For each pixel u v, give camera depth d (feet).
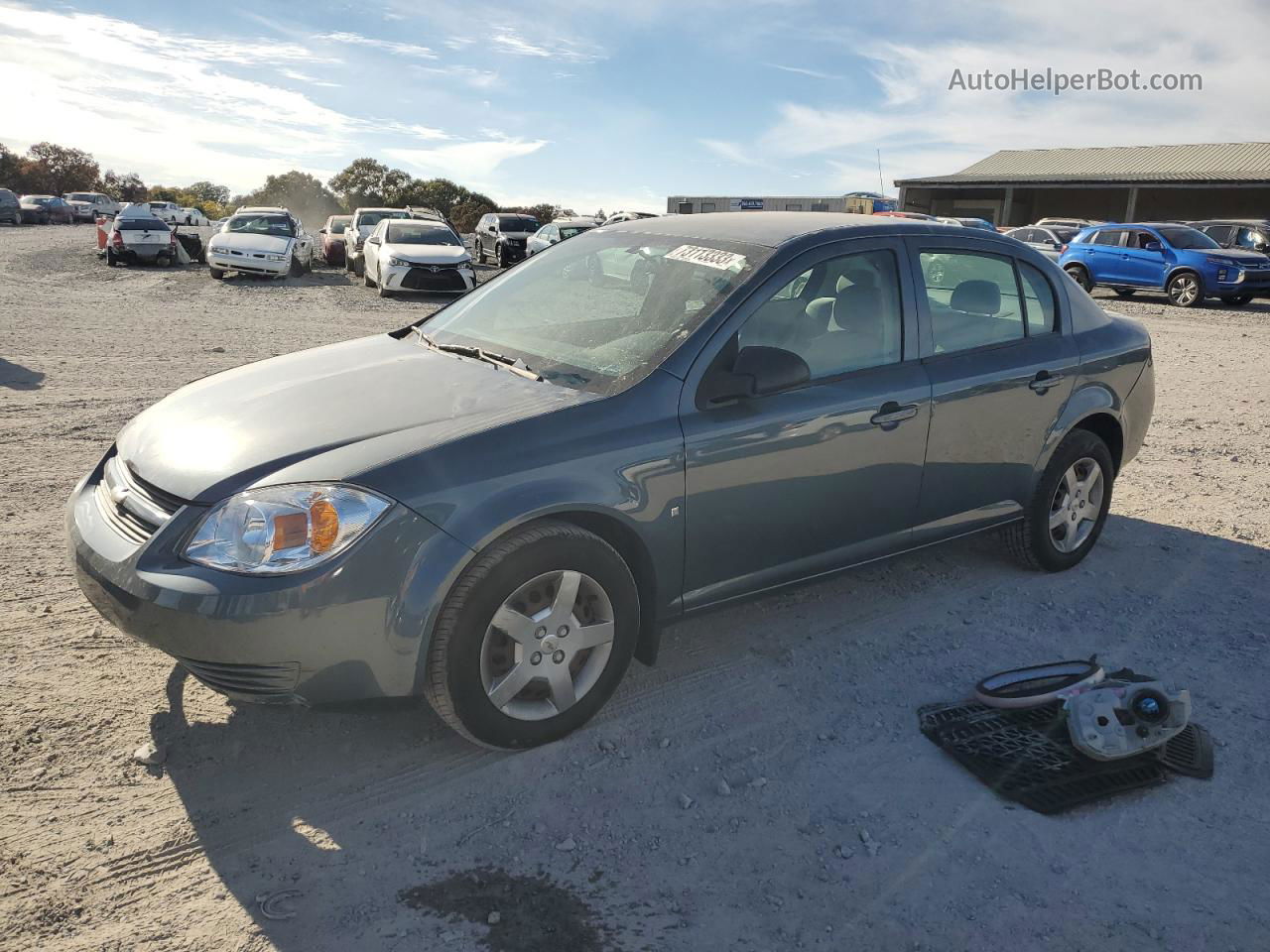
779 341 11.24
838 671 11.88
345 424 9.71
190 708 10.58
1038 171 156.76
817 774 9.75
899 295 12.46
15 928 7.42
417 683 9.04
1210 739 10.51
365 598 8.61
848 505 11.91
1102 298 70.95
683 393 10.39
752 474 10.82
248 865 8.25
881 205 104.22
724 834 8.82
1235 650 12.64
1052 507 14.67
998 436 13.39
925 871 8.39
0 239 104.27
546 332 11.80
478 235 95.96
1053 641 12.83
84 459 19.42
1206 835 8.95
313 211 281.95
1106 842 8.80
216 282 65.67
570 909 7.84
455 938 7.48
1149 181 132.57
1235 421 26.78
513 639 9.42
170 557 8.70
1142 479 20.68
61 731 10.00
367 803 9.10
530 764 9.78
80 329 38.24
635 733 10.43
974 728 10.50
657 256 12.28
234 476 8.98
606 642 10.07
